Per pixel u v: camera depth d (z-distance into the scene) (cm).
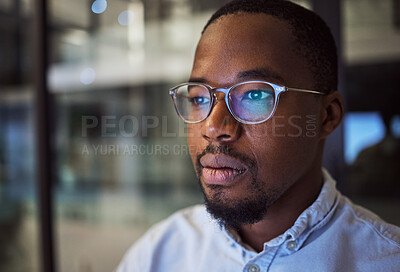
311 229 50
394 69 171
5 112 365
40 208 161
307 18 51
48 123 162
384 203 153
